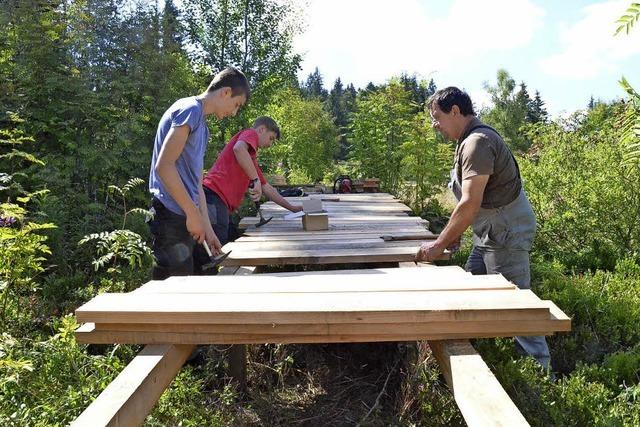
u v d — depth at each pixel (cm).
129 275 407
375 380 307
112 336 197
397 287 225
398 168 1120
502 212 317
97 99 616
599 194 612
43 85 589
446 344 191
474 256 348
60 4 653
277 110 1766
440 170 997
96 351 311
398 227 464
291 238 414
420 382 251
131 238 335
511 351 302
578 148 687
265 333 192
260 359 315
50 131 580
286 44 1155
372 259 346
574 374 305
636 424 238
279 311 189
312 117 2038
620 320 391
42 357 264
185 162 311
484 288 223
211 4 1117
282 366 304
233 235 554
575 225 636
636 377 306
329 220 507
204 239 314
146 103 672
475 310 189
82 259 484
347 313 188
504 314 190
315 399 288
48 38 602
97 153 570
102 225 529
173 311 190
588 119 737
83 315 192
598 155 648
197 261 376
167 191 310
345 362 328
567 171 663
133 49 691
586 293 423
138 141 632
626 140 326
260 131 476
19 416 205
